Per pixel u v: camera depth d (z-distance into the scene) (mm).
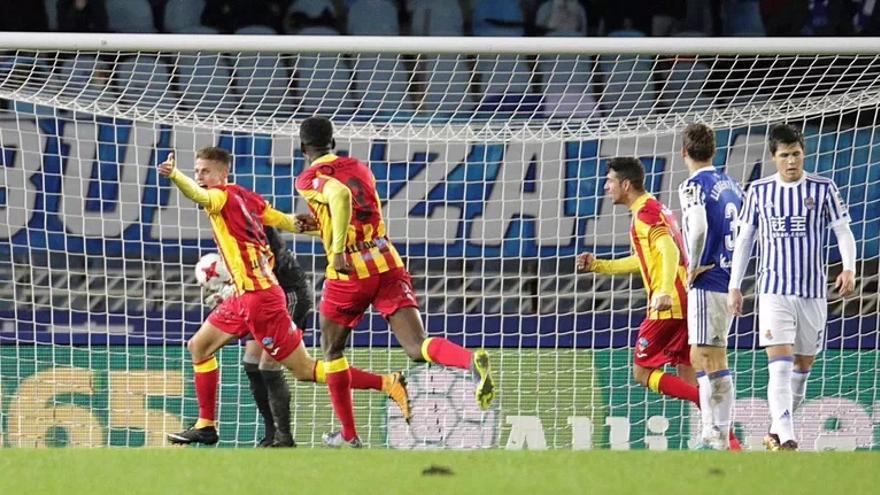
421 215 33969
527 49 28828
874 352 32594
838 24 41531
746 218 25547
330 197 23922
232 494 16750
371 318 31750
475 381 24062
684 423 31953
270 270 25438
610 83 34625
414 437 31625
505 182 34156
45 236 34250
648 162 34781
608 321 33750
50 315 33219
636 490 16969
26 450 20328
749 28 41656
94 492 16922
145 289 32188
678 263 26234
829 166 35562
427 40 28734
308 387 31172
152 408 32219
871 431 32312
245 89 37188
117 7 41125
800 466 18750
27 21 40812
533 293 34219
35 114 32438
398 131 33750
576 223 34219
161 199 34500
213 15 41469
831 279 34250
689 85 37281
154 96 34562
